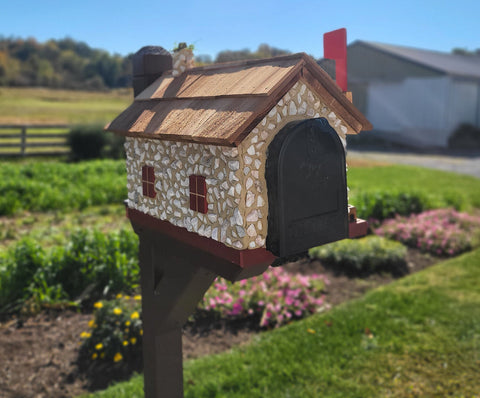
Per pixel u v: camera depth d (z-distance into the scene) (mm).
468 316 4902
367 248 6789
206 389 3682
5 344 4414
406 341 4422
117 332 4332
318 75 1727
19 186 9844
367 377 3896
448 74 23094
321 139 1708
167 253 2158
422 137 24609
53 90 62031
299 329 4707
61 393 3801
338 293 5891
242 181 1596
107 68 69562
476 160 18828
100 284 5434
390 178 13688
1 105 41844
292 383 3809
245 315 5133
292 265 6766
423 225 7926
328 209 1776
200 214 1812
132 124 2113
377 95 26406
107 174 12031
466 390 3729
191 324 4988
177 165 1910
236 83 1753
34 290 5051
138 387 3715
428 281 6023
